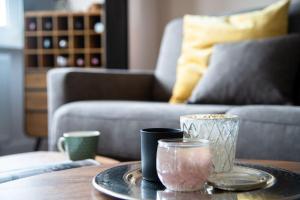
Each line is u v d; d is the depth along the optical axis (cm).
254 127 120
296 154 111
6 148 292
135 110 147
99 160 122
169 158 59
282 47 161
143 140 67
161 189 61
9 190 63
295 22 184
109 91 193
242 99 156
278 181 65
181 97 192
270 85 152
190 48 196
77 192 62
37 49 291
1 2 288
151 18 288
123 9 271
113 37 270
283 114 117
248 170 72
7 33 292
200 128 66
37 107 282
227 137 67
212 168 64
